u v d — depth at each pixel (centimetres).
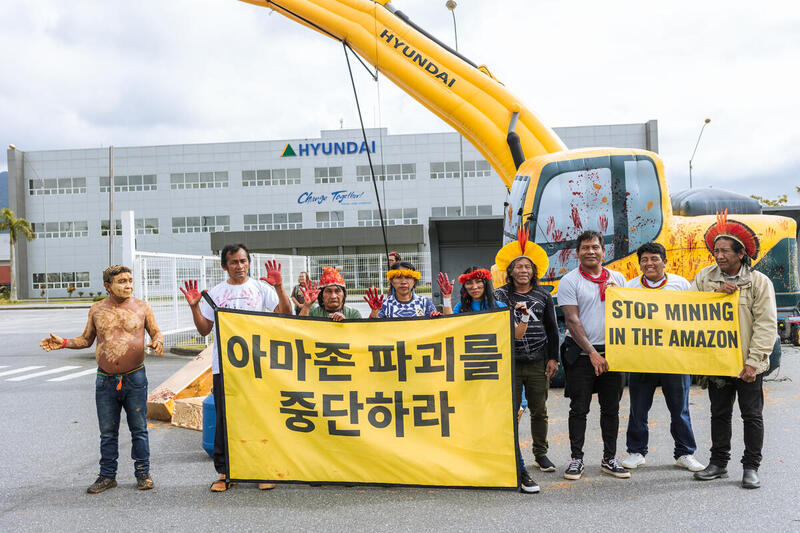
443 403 438
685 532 363
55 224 5644
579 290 475
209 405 531
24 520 406
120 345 456
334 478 439
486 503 418
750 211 871
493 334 438
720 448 455
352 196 5425
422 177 5391
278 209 5491
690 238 777
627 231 781
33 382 1005
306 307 474
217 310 452
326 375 448
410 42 962
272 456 445
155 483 478
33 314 3300
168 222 5572
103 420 463
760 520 378
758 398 440
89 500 442
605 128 5319
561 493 432
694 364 451
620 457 516
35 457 561
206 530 382
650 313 459
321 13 980
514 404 429
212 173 5544
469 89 941
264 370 449
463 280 507
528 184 809
